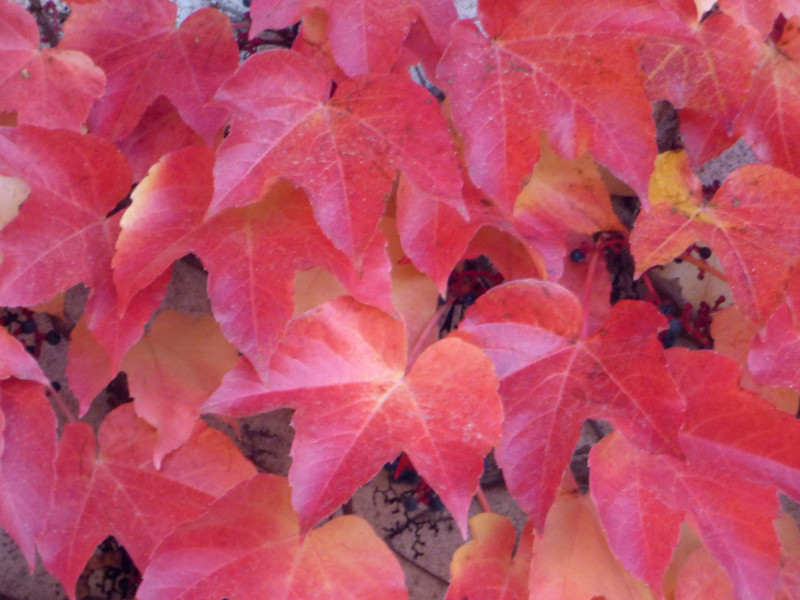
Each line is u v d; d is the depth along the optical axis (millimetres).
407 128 404
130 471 479
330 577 445
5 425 442
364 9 436
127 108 474
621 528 432
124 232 422
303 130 412
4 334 440
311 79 417
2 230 435
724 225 450
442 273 437
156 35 477
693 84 463
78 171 449
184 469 478
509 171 417
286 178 404
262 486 452
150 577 430
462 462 412
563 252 467
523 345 441
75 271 443
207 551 438
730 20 456
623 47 415
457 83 421
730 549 428
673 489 435
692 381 449
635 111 413
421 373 426
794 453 430
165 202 429
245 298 411
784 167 474
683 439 446
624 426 418
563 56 419
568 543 457
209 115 467
